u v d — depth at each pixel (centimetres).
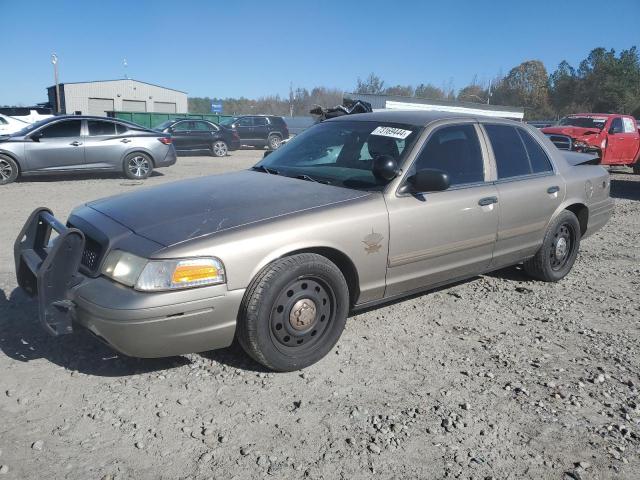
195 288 293
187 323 295
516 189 459
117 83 5103
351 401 311
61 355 349
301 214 336
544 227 497
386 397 317
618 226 866
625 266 621
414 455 267
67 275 302
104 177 1303
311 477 249
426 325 423
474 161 440
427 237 391
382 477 251
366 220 355
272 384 325
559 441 284
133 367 338
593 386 340
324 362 355
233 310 307
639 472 263
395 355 370
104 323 287
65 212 827
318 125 487
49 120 1180
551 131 1558
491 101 6969
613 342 408
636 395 332
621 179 1552
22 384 314
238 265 305
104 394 307
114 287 294
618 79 5809
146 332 286
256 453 263
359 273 360
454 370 353
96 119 1224
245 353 362
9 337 371
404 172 385
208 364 345
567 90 6241
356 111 685
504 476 256
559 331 424
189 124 2075
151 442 268
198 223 316
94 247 321
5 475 242
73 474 245
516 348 390
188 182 409
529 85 6575
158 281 287
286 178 407
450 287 515
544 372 356
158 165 1301
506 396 324
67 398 302
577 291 521
